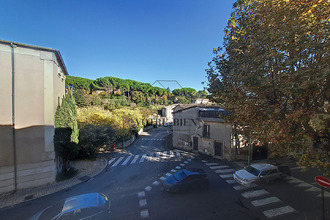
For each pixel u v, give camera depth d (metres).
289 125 5.68
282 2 6.30
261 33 6.66
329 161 4.98
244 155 16.84
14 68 10.30
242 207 8.31
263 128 6.37
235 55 8.05
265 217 7.47
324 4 5.47
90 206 7.20
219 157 17.92
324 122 4.47
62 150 12.52
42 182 11.20
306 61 6.17
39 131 11.03
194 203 8.74
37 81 10.95
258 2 7.48
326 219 7.12
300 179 11.55
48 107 11.32
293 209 8.05
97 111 24.77
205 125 19.81
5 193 10.07
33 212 8.34
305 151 5.38
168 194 9.80
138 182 11.86
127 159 18.25
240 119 7.61
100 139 18.14
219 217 7.51
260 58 6.34
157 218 7.48
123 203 8.84
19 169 10.50
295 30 5.50
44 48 11.04
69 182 11.94
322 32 5.73
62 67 14.65
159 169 14.80
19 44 10.30
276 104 6.08
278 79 5.89
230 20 8.98
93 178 12.88
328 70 4.09
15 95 10.36
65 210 6.85
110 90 61.38
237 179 11.24
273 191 9.91
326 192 9.65
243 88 7.36
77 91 42.00
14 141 10.37
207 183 10.48
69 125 13.14
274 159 16.83
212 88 9.31
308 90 4.91
